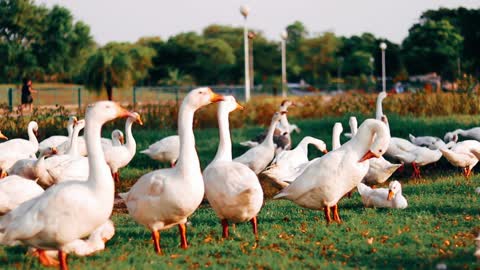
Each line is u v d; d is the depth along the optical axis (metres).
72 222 8.00
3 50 62.50
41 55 64.56
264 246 9.35
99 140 8.27
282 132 21.81
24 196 10.16
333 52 98.25
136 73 40.88
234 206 9.58
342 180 10.71
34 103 38.94
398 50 86.25
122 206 14.90
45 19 64.94
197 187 9.01
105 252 9.13
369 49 95.81
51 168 14.14
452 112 29.50
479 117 27.11
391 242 9.24
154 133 25.16
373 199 12.18
